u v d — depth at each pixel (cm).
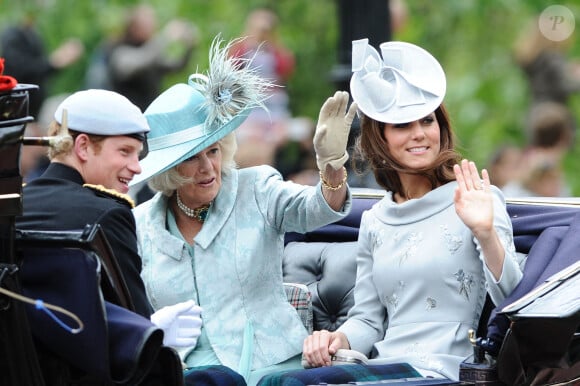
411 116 1488
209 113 1507
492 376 1352
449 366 1435
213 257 1521
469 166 1416
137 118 1356
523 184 2822
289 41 3177
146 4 3148
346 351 1468
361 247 1551
